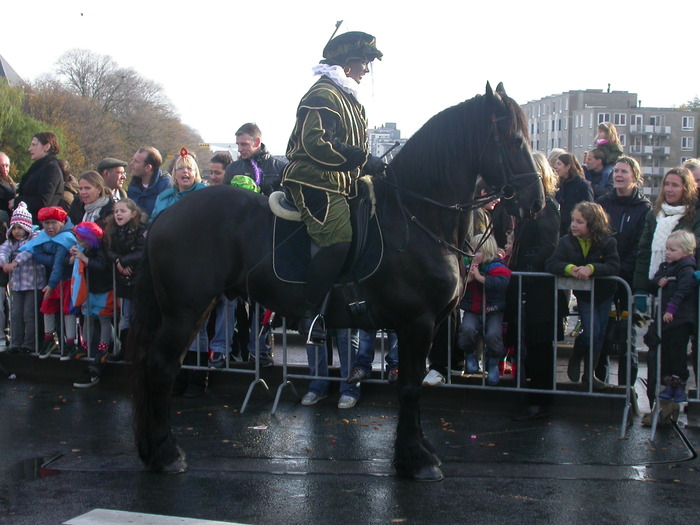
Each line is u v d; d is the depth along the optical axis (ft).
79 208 24.58
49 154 26.53
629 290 18.19
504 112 14.25
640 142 255.50
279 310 15.31
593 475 14.85
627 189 20.70
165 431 15.16
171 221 15.20
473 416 19.43
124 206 20.98
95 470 15.16
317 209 14.30
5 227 24.72
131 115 176.76
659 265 18.61
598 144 26.63
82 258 21.62
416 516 12.75
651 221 19.47
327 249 14.30
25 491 13.94
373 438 17.38
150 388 15.12
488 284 18.95
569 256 18.70
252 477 14.75
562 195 22.82
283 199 15.10
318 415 19.38
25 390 21.76
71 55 175.11
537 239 19.52
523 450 16.52
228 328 21.08
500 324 19.38
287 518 12.66
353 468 15.30
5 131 136.87
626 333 19.12
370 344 19.93
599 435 17.62
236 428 18.21
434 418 19.22
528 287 19.16
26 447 16.71
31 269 23.24
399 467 14.71
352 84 14.78
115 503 13.33
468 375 20.16
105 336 22.17
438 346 20.39
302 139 14.19
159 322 15.56
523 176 14.34
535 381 19.16
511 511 12.97
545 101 276.00
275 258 14.88
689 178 18.92
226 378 21.74
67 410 19.71
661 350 17.88
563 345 25.46
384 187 14.87
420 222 14.48
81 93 174.70
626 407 18.11
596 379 19.75
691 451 16.34
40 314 24.04
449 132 14.55
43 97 162.40
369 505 13.25
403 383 14.82
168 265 15.06
